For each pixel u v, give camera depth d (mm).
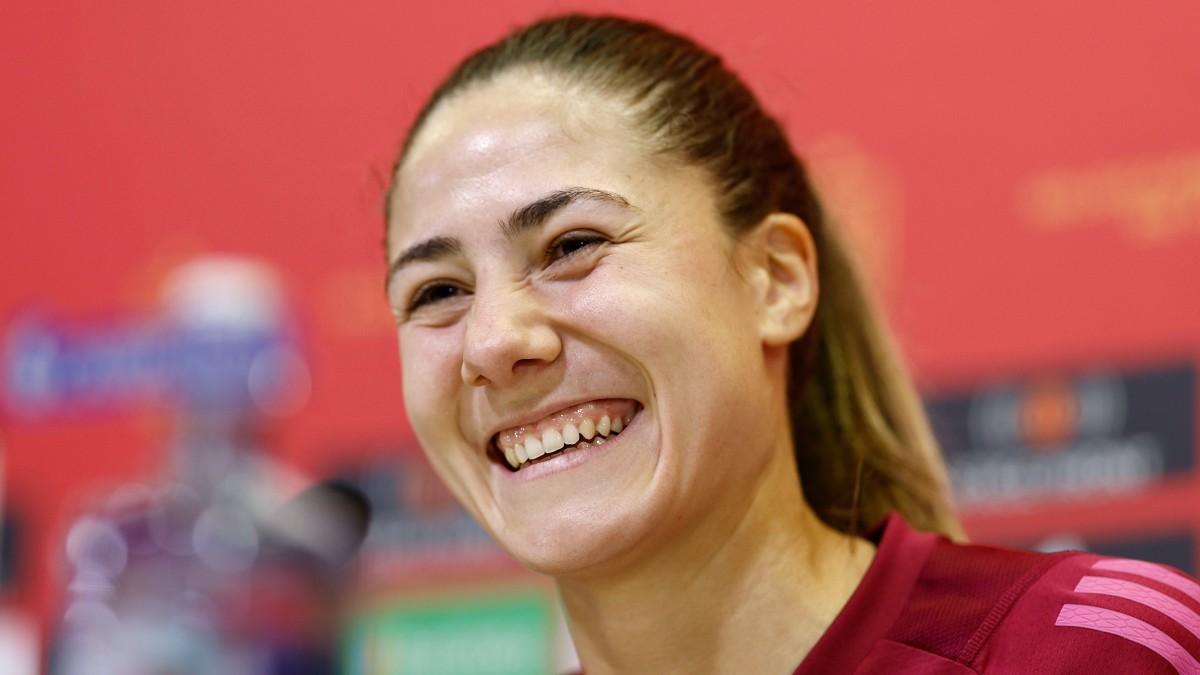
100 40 11117
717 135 5066
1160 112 7977
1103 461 7793
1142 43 8078
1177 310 7766
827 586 4980
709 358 4660
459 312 4895
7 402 10758
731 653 4859
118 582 10211
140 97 10930
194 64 10828
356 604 9594
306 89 10445
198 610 9992
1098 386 7871
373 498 9664
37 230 11000
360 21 10336
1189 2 8000
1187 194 7840
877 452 5715
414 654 9375
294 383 10078
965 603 4723
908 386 5875
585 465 4688
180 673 9961
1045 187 8180
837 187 8656
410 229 4953
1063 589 4656
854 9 8828
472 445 4938
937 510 5809
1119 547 7688
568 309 4641
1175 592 4656
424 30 10117
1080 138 8141
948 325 8281
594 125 4879
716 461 4676
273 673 9727
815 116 8812
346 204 10180
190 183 10672
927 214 8438
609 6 9492
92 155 10984
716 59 5434
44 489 10562
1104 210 8023
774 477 4934
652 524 4602
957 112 8477
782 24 9000
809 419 5707
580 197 4703
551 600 9000
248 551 9945
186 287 10516
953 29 8555
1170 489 7617
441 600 9344
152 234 10703
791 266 5168
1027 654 4477
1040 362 8031
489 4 9922
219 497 10102
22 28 11336
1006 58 8406
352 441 9828
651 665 4914
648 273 4660
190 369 10359
